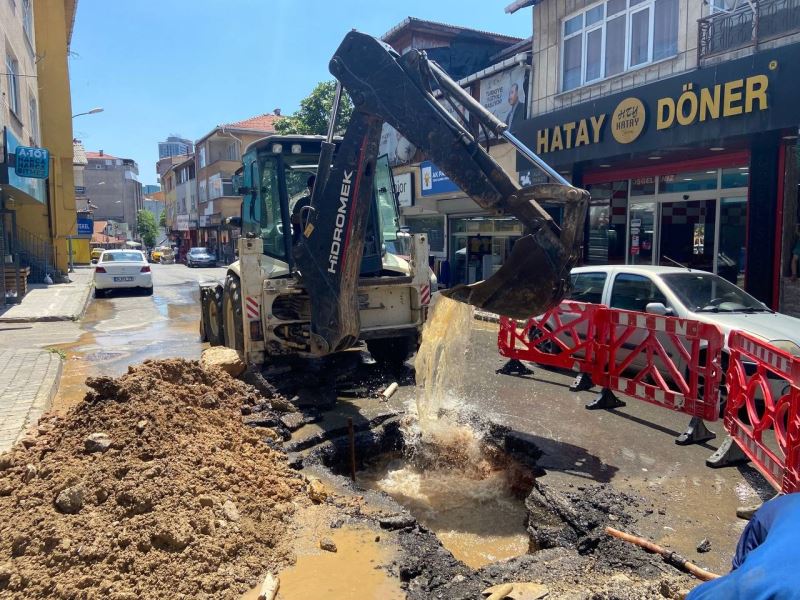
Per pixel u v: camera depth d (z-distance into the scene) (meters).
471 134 5.06
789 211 9.72
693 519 4.07
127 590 3.09
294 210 7.18
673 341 5.73
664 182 12.56
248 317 6.98
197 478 4.02
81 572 3.18
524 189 4.54
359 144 5.53
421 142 5.02
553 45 14.35
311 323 5.92
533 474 5.07
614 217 13.85
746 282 10.33
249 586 3.33
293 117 26.64
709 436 5.55
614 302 7.79
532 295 4.50
